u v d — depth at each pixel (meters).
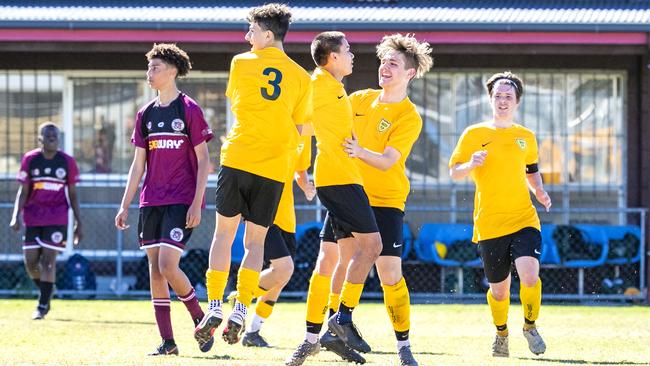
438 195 59.28
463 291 54.44
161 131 27.55
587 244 54.06
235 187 23.45
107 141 59.62
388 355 28.70
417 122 26.11
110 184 59.06
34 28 52.59
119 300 51.69
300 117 24.06
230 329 22.81
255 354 28.25
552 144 59.41
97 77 59.62
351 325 24.53
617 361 28.62
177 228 27.33
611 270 55.41
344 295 24.56
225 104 59.31
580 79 59.50
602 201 59.25
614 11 55.97
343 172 24.42
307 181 30.22
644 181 58.50
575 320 43.06
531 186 31.98
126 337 33.41
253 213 23.67
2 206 55.09
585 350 32.12
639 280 54.75
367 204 24.50
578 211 55.59
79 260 54.72
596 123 59.44
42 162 43.34
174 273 27.45
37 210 43.06
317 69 25.62
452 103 59.53
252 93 23.56
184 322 39.16
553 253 53.59
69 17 52.84
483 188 30.72
